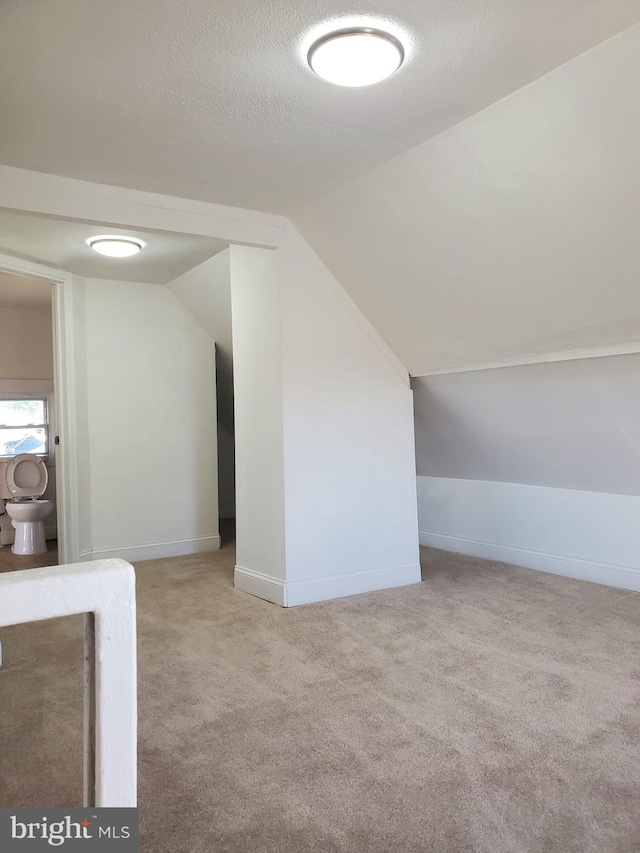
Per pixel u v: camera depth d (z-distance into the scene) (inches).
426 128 89.3
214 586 149.9
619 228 87.6
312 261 134.3
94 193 108.5
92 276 172.4
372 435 142.5
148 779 68.6
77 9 62.7
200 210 119.0
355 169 103.7
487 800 63.4
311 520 133.9
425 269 117.9
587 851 55.6
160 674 97.2
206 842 57.9
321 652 104.9
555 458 144.9
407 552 146.9
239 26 65.9
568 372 121.4
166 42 68.4
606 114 75.3
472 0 62.0
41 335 229.5
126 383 180.5
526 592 137.5
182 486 190.2
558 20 65.6
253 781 67.9
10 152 96.0
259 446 139.0
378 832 58.9
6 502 213.5
